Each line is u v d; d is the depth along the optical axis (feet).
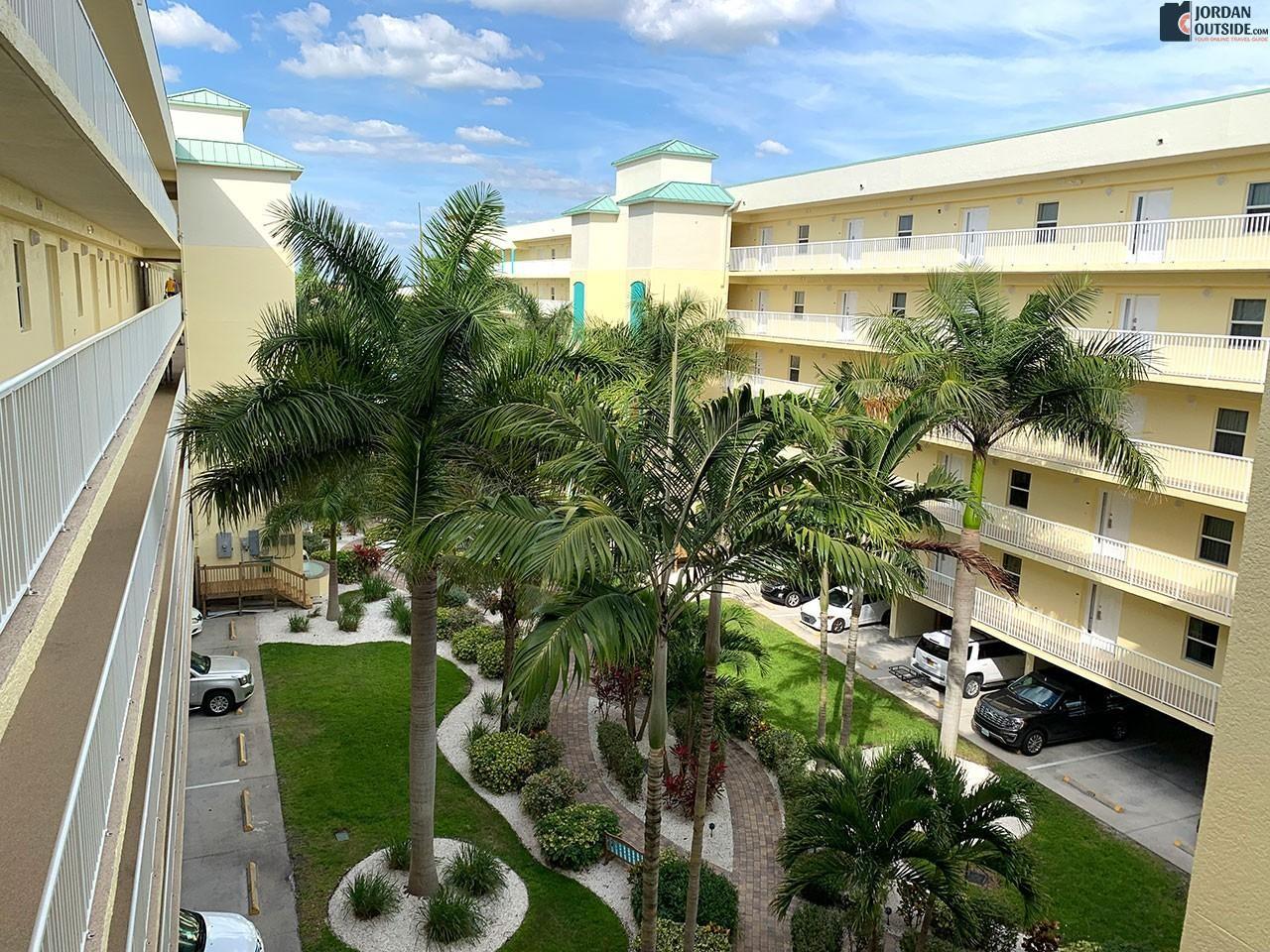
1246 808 12.47
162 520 35.94
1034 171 72.54
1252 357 55.98
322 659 74.43
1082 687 66.13
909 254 85.61
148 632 29.30
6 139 25.49
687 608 53.83
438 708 65.67
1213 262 58.70
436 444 38.06
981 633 78.23
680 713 56.39
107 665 18.72
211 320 85.25
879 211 94.38
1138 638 66.23
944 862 31.73
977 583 75.31
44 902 11.96
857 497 32.91
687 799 53.16
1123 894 46.93
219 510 36.37
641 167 127.54
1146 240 64.54
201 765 56.65
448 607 82.84
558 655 27.73
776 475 32.71
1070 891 47.03
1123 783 59.26
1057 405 52.70
